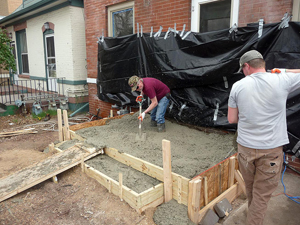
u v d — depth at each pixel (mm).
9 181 3605
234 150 3961
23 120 7961
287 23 3717
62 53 9352
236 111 2506
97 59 7523
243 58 2500
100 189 3551
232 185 3463
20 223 2963
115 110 7395
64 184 3801
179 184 3053
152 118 5375
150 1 5906
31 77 11938
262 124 2312
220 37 4414
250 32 4066
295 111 3748
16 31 12633
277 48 3861
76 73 9055
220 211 3049
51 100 9000
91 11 7645
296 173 3971
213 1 4910
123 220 2932
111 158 4266
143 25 6184
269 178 2385
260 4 4230
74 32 8805
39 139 6219
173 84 5180
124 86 6430
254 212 2484
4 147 5613
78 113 8844
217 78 4531
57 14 9250
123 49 6223
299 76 2350
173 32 5066
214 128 4867
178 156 3949
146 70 5750
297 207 3242
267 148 2322
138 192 3207
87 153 4160
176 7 5418
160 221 2875
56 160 4051
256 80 2344
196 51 4762
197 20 5223
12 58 8219
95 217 3025
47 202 3377
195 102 5035
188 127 5324
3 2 15688
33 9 9742
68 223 2947
